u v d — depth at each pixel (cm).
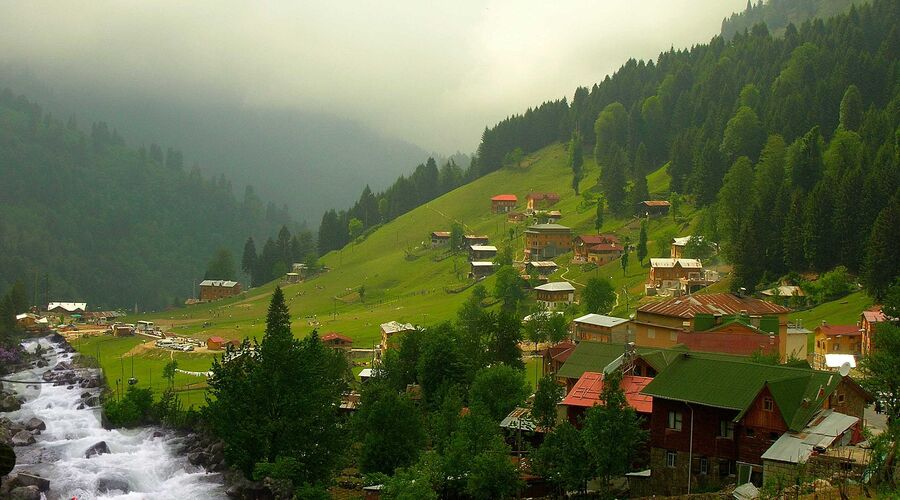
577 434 8525
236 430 10188
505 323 16438
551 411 9931
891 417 8625
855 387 8381
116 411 14138
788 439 7644
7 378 19725
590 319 16875
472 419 9225
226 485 10444
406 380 15550
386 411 9919
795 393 7962
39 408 15962
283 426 9931
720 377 8500
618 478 8869
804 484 6881
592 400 9738
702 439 8356
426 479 8162
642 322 15738
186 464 11481
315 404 10262
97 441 12631
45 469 11062
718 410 8275
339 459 10400
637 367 10112
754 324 14112
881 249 18500
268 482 9650
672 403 8631
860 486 6688
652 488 8644
